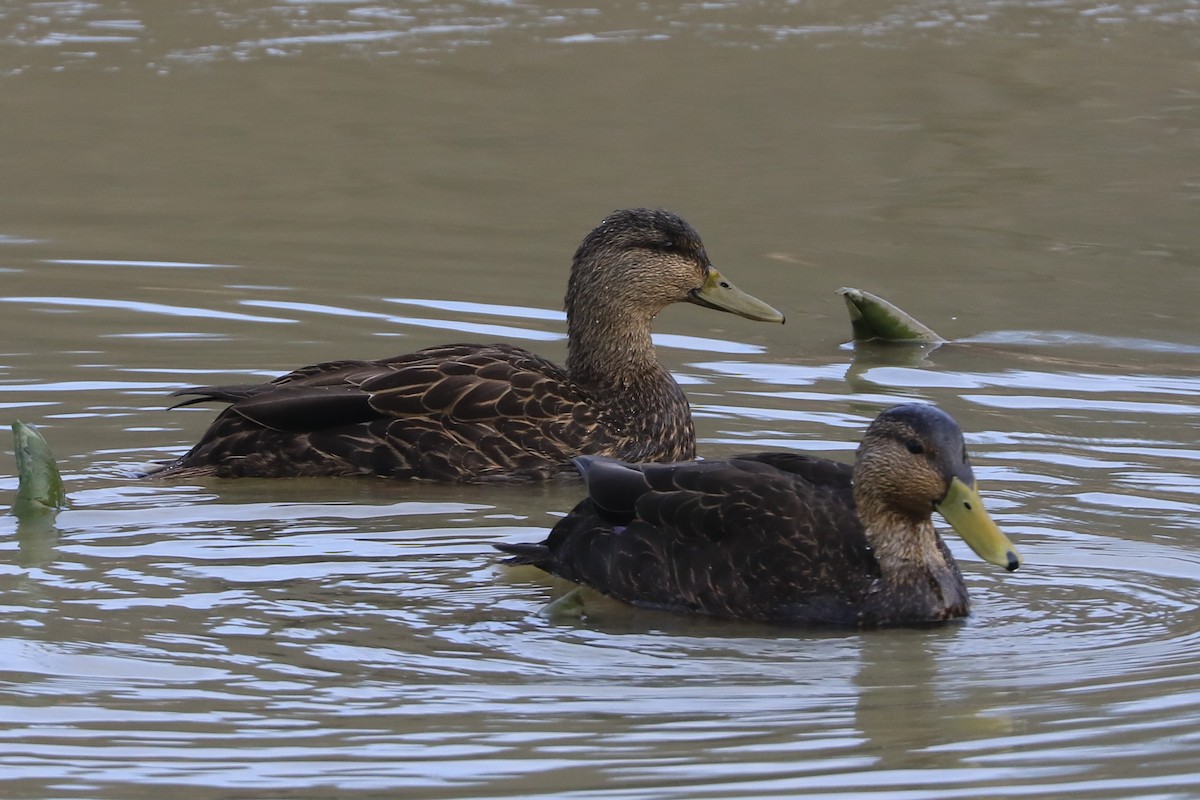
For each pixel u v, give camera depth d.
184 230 21.42
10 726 9.05
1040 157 24.78
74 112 26.16
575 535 11.63
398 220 21.89
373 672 9.88
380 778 8.46
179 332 17.45
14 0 31.77
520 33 30.67
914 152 24.92
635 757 8.71
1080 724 9.14
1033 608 11.10
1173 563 11.81
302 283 19.28
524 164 24.23
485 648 10.34
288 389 13.96
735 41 30.31
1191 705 9.36
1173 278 19.86
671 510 11.24
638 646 10.42
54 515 12.70
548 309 18.48
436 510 13.14
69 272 19.56
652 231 14.94
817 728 9.14
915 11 32.22
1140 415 15.21
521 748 8.84
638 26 31.27
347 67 28.67
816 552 10.95
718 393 15.96
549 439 14.17
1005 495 13.15
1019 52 29.83
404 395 14.01
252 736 8.97
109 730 9.03
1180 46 30.14
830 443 14.45
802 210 22.50
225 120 26.03
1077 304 18.91
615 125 26.03
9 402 15.28
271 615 10.79
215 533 12.40
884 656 10.25
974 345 17.55
